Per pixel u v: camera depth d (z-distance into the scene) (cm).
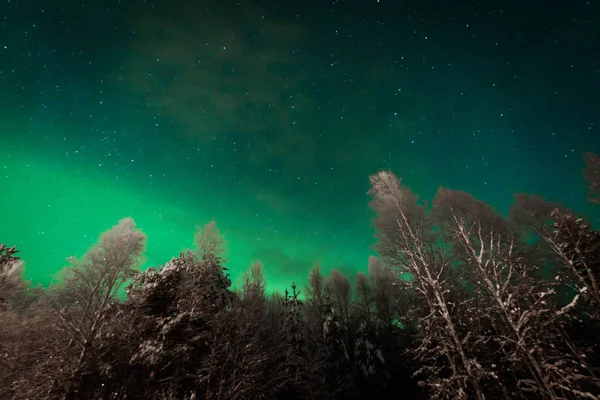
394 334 2323
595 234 1276
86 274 1036
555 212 1401
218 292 1388
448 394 967
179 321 1145
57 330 945
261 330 1433
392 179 1462
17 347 966
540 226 1487
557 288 1359
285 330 1736
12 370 924
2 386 884
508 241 1392
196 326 1250
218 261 1508
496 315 1209
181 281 1293
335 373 1931
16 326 977
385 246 1348
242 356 1219
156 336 1130
